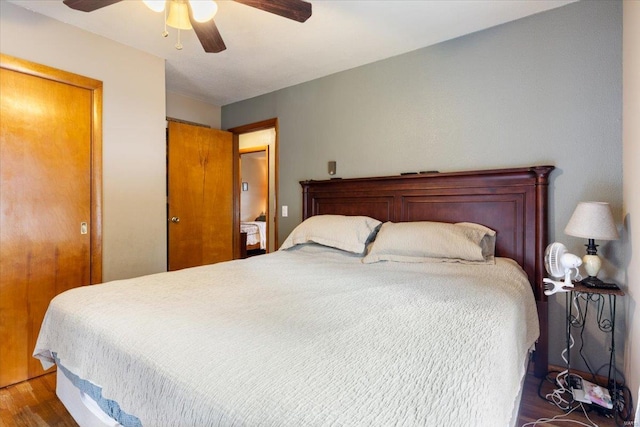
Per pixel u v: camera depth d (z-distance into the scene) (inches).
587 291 65.7
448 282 62.3
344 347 35.0
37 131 83.1
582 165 77.4
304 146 128.9
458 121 94.2
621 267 72.0
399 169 105.2
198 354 34.0
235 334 38.6
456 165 94.7
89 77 91.8
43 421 67.5
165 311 47.2
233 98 148.1
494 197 87.2
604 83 74.7
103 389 40.5
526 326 59.1
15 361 80.7
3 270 78.7
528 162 84.0
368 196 109.3
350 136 115.9
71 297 55.9
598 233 65.7
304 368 30.7
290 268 77.6
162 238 110.1
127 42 98.0
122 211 99.7
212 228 142.6
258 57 106.7
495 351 35.2
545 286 79.7
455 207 93.0
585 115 76.9
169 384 30.9
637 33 59.9
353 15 82.6
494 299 51.8
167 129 128.3
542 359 80.0
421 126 100.6
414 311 46.1
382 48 100.3
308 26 87.7
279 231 138.1
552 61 80.7
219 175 145.9
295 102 131.1
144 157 104.5
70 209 89.0
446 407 25.4
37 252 83.6
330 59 108.0
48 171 85.1
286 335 38.3
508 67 86.4
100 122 94.0
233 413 25.8
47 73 83.9
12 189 79.7
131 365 36.4
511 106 86.2
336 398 26.2
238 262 85.1
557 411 67.8
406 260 81.0
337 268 77.9
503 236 86.0
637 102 59.4
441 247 79.2
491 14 82.6
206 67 114.7
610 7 73.9
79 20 86.2
